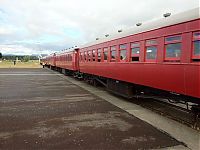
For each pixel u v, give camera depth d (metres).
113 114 9.39
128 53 11.76
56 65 44.47
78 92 15.72
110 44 14.21
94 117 8.88
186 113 9.53
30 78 28.08
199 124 7.90
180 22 7.96
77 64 25.59
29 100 12.55
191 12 7.55
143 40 10.34
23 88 17.94
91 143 6.23
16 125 7.81
